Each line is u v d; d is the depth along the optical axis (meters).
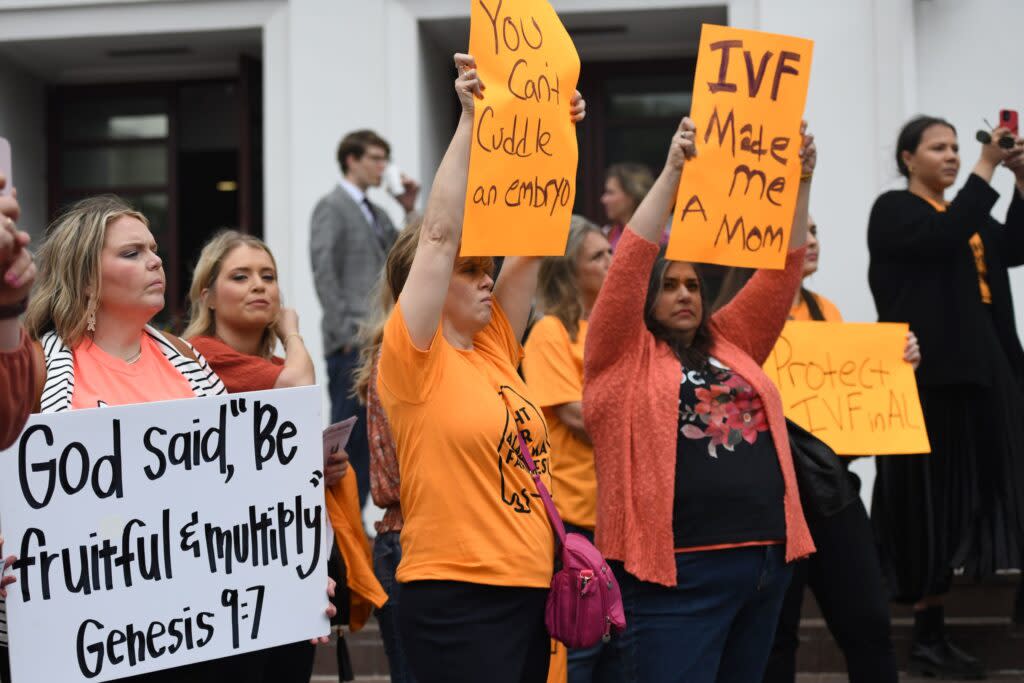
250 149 8.86
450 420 3.37
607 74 9.12
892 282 5.72
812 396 5.17
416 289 3.33
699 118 4.16
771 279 4.45
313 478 3.44
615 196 7.34
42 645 3.05
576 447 4.92
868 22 7.62
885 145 7.56
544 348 4.89
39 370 3.20
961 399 5.66
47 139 9.66
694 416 4.12
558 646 3.68
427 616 3.36
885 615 4.53
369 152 7.37
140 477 3.19
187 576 3.24
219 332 4.55
